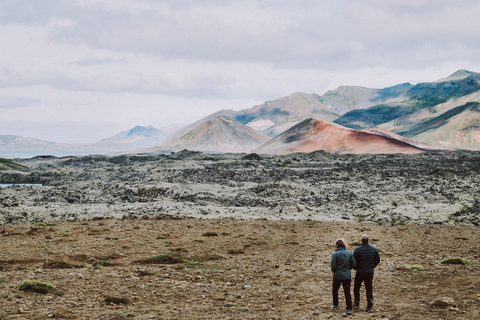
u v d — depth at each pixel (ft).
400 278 55.83
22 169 442.91
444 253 73.97
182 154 589.73
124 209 165.68
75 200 193.36
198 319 37.99
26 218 141.18
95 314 38.09
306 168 345.72
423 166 335.88
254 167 359.25
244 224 122.11
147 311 40.19
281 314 40.19
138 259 65.51
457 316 38.34
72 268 58.59
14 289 44.83
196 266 62.90
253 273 59.31
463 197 177.68
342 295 48.16
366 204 177.06
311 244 88.02
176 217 139.85
